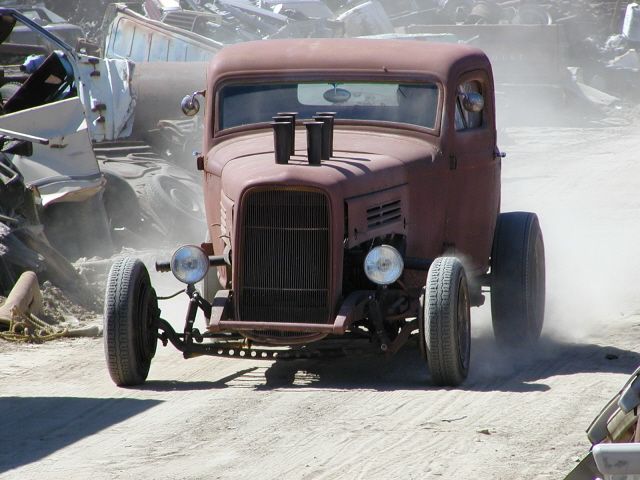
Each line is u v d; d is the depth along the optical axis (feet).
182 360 106.32
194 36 270.87
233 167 95.66
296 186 88.69
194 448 76.48
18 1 419.13
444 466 71.46
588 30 564.30
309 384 95.45
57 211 158.71
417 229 99.14
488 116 111.24
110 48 291.38
